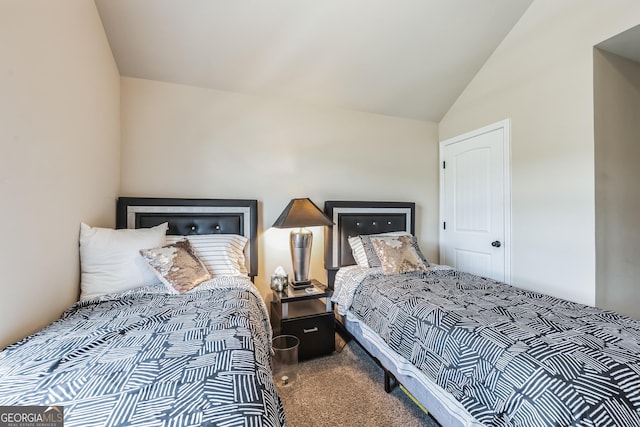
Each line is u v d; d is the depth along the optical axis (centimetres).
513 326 128
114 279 159
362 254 255
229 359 91
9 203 103
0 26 98
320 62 235
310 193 274
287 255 264
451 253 313
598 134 193
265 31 205
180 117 232
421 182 323
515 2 223
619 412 82
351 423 152
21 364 88
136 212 213
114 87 205
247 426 66
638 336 117
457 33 234
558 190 212
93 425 65
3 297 101
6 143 102
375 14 207
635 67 212
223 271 203
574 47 201
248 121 251
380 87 270
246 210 243
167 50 207
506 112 250
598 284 191
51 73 128
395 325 166
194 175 236
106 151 191
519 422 95
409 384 157
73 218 149
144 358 92
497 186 261
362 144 295
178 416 67
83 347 99
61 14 135
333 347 226
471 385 115
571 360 99
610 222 199
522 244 238
